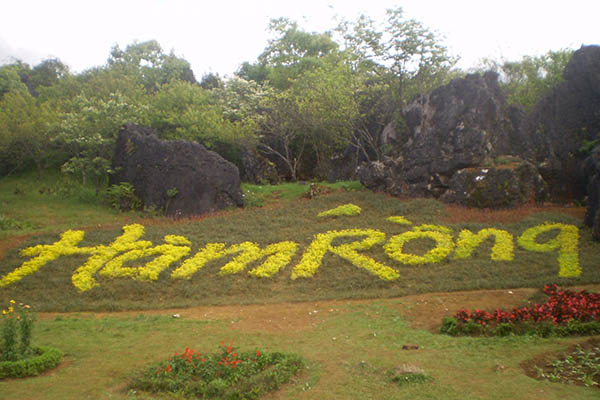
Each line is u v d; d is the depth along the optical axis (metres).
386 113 33.47
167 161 27.39
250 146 34.62
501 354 9.35
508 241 20.22
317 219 24.83
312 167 37.97
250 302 16.09
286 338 11.51
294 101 34.22
